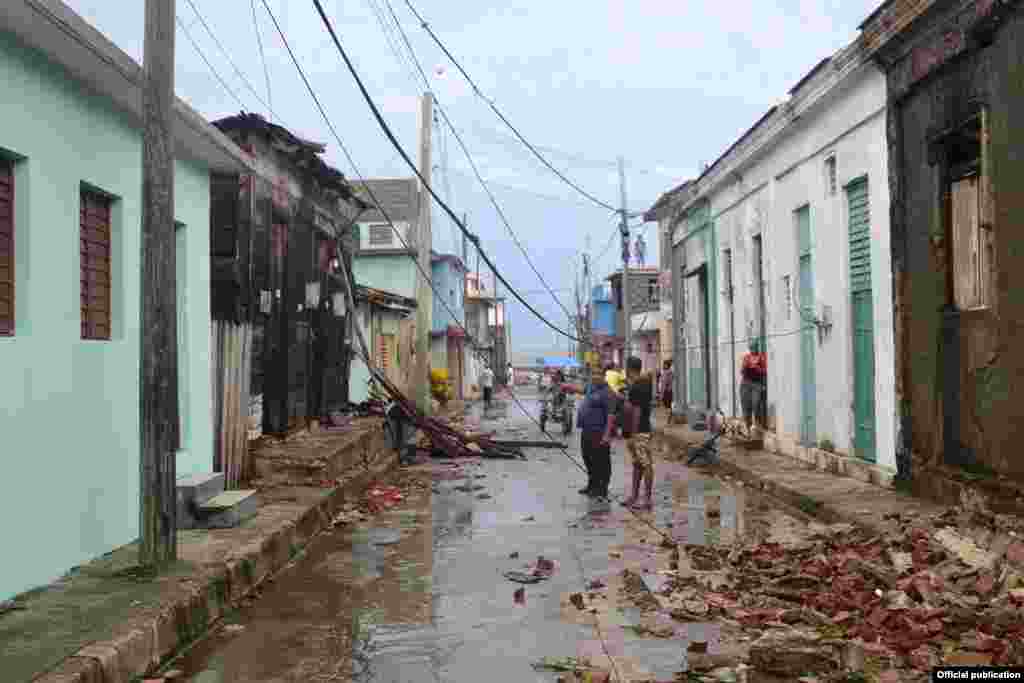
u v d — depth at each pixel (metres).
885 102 12.16
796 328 16.47
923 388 11.29
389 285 40.38
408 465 19.17
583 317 65.94
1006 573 7.12
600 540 10.38
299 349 17.91
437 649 6.46
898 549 8.51
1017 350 8.90
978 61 9.68
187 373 10.83
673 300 28.22
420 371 24.42
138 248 9.28
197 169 11.27
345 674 5.97
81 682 5.14
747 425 18.83
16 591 6.75
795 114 15.43
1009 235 9.03
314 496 12.13
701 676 5.71
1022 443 8.80
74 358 7.78
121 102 8.67
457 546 10.21
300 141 15.77
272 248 15.88
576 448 22.61
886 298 12.39
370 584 8.50
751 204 19.34
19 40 6.94
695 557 9.12
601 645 6.46
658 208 32.28
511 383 77.94
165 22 7.56
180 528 9.55
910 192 11.59
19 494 6.82
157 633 6.20
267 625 7.19
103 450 8.34
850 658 5.68
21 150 6.96
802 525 10.98
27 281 7.05
